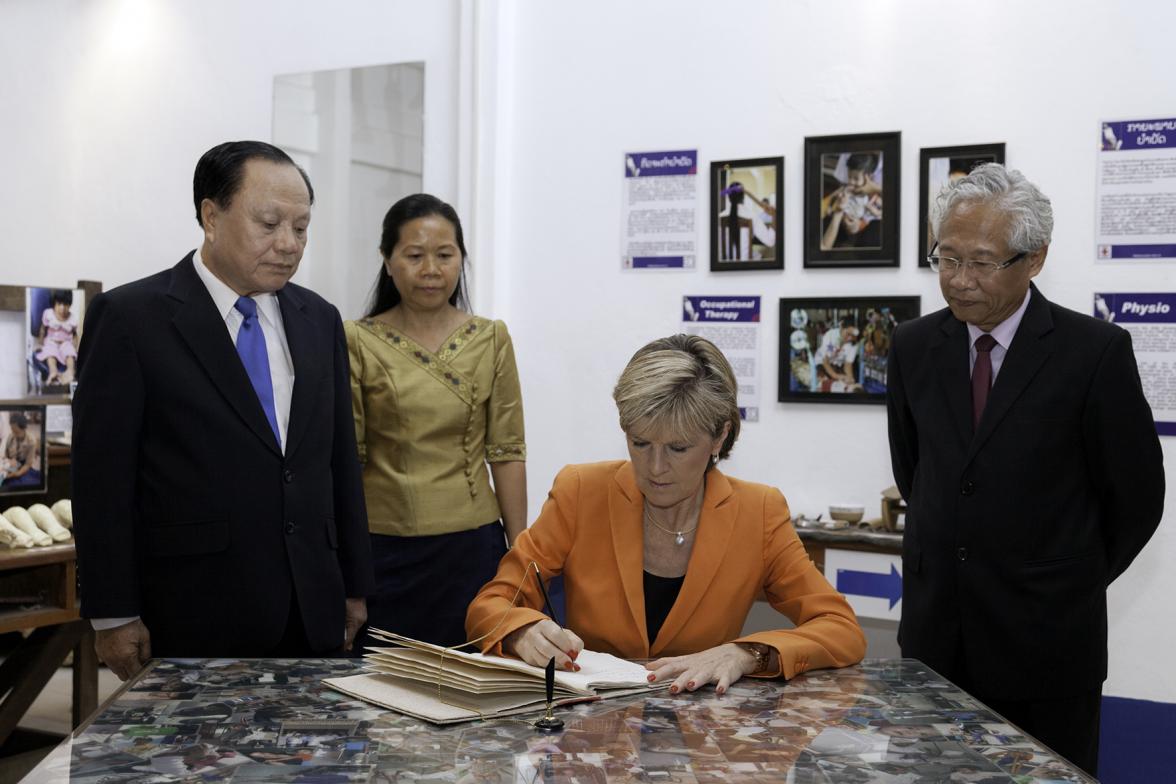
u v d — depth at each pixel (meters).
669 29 3.95
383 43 4.49
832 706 1.60
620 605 2.01
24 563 3.24
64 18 5.24
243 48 4.81
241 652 2.17
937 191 3.57
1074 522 2.25
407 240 2.92
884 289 3.66
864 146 3.66
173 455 2.16
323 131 4.63
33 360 4.12
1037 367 2.26
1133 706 2.49
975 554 2.27
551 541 2.06
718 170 3.88
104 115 5.16
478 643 1.87
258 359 2.27
